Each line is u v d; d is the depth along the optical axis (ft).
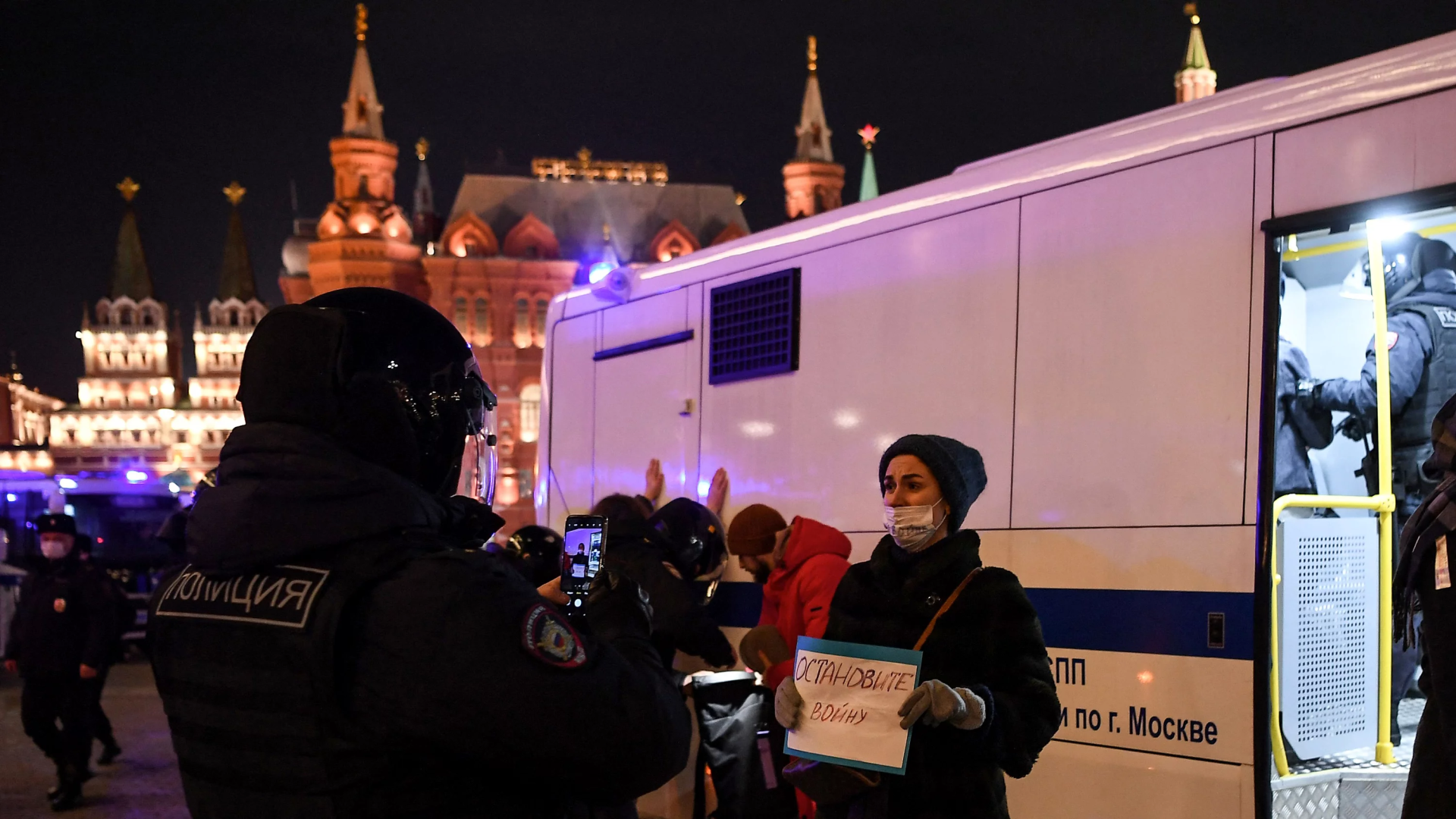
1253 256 11.54
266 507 4.99
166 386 257.34
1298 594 12.52
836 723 8.59
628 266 21.53
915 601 9.03
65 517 24.34
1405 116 10.54
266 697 4.84
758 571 15.72
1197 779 11.32
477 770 4.96
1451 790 8.83
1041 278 13.67
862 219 16.42
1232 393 11.52
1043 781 12.84
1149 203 12.58
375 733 4.70
